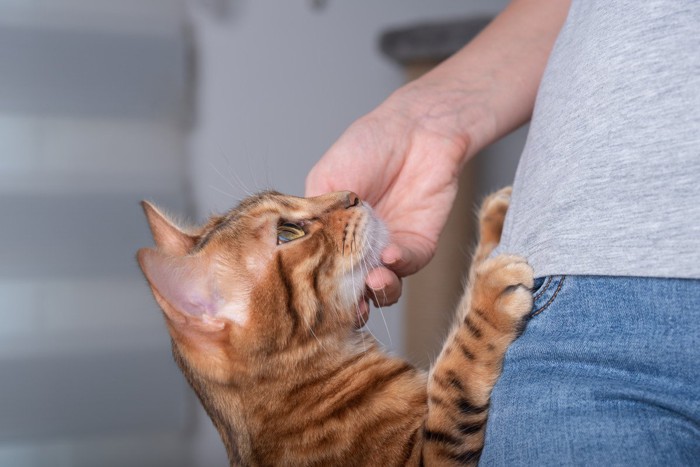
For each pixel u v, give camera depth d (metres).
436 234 0.81
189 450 1.41
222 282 0.76
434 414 0.69
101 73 1.43
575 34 0.65
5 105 1.38
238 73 1.50
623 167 0.60
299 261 0.77
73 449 1.37
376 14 1.54
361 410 0.74
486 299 0.68
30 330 1.37
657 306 0.58
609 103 0.60
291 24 1.52
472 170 1.33
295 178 1.52
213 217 0.86
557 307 0.62
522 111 0.84
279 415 0.75
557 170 0.63
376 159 0.80
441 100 0.82
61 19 1.42
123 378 1.39
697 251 0.57
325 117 1.53
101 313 1.40
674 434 0.57
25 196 1.38
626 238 0.59
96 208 1.41
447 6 1.57
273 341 0.76
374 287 0.76
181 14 1.47
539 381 0.61
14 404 1.35
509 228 0.69
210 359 0.76
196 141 1.47
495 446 0.61
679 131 0.58
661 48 0.59
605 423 0.58
